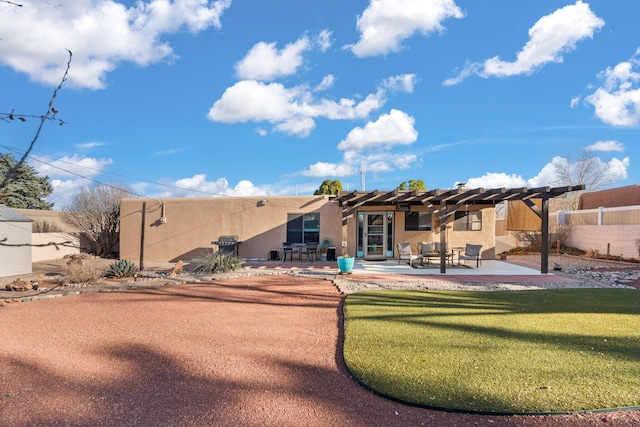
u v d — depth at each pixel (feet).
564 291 27.45
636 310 20.63
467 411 9.51
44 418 9.57
